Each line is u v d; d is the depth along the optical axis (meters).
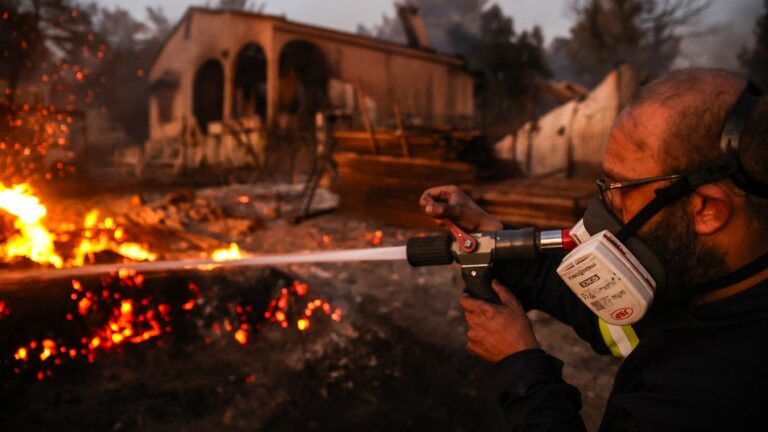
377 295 4.50
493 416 2.64
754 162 0.77
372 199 8.84
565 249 1.15
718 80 0.84
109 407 2.54
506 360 1.08
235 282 3.55
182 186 14.76
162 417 2.50
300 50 22.17
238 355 3.13
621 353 1.25
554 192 6.68
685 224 0.85
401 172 8.28
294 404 2.68
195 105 25.03
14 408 2.47
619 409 0.93
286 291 3.76
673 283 0.89
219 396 2.70
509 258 1.19
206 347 3.17
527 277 1.35
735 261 0.83
